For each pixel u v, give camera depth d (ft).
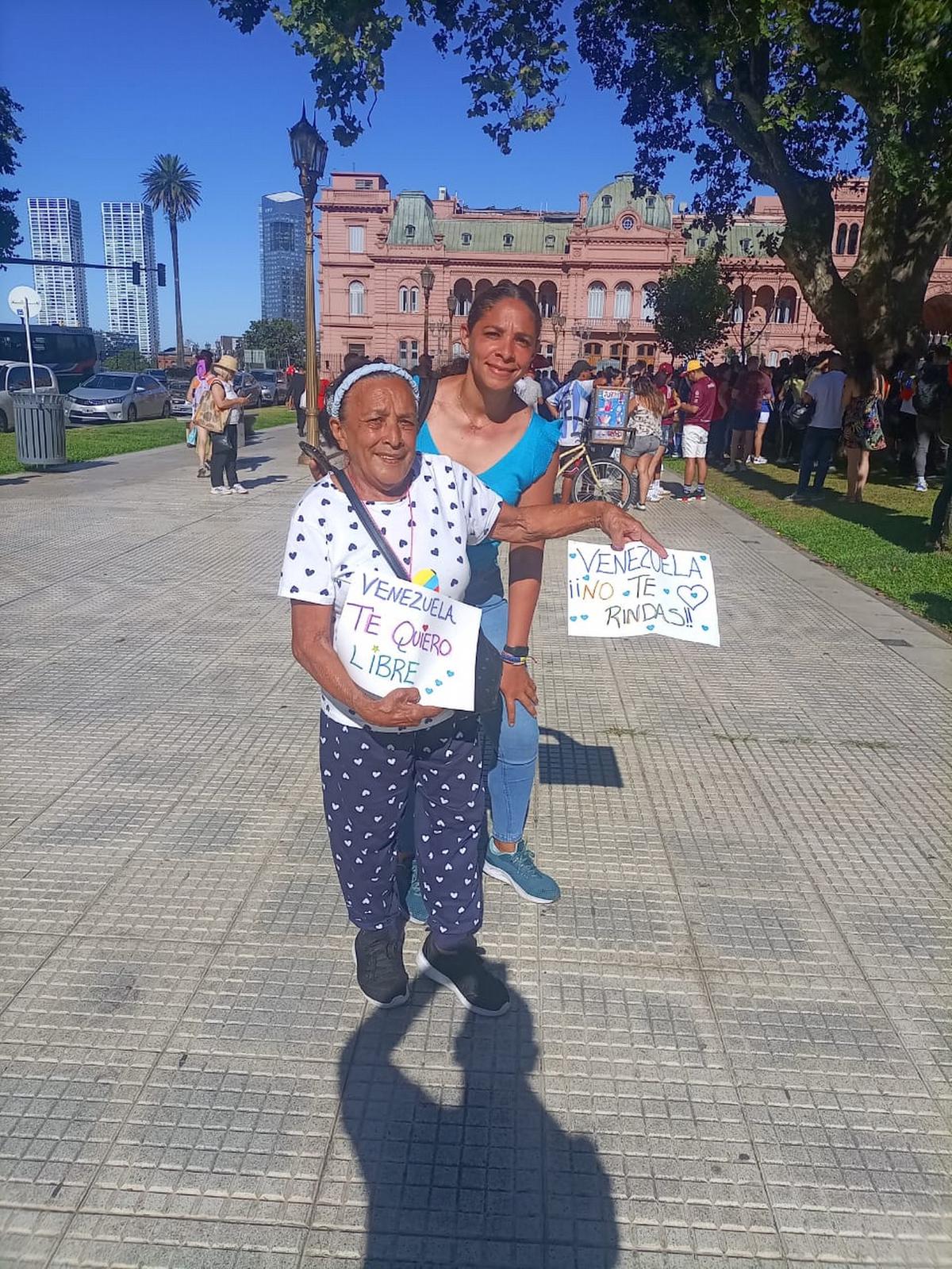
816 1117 7.61
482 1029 8.49
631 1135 7.38
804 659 19.39
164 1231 6.47
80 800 12.46
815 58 39.88
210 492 40.14
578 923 10.11
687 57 47.39
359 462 7.06
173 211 291.79
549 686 17.46
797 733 15.46
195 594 23.12
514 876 10.52
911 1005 8.96
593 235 218.79
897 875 11.19
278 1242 6.42
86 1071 7.85
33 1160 6.97
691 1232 6.59
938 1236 6.60
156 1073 7.85
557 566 28.02
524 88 49.26
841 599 24.16
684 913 10.34
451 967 8.78
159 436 70.38
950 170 36.32
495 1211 6.70
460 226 233.14
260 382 143.84
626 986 9.13
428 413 8.71
